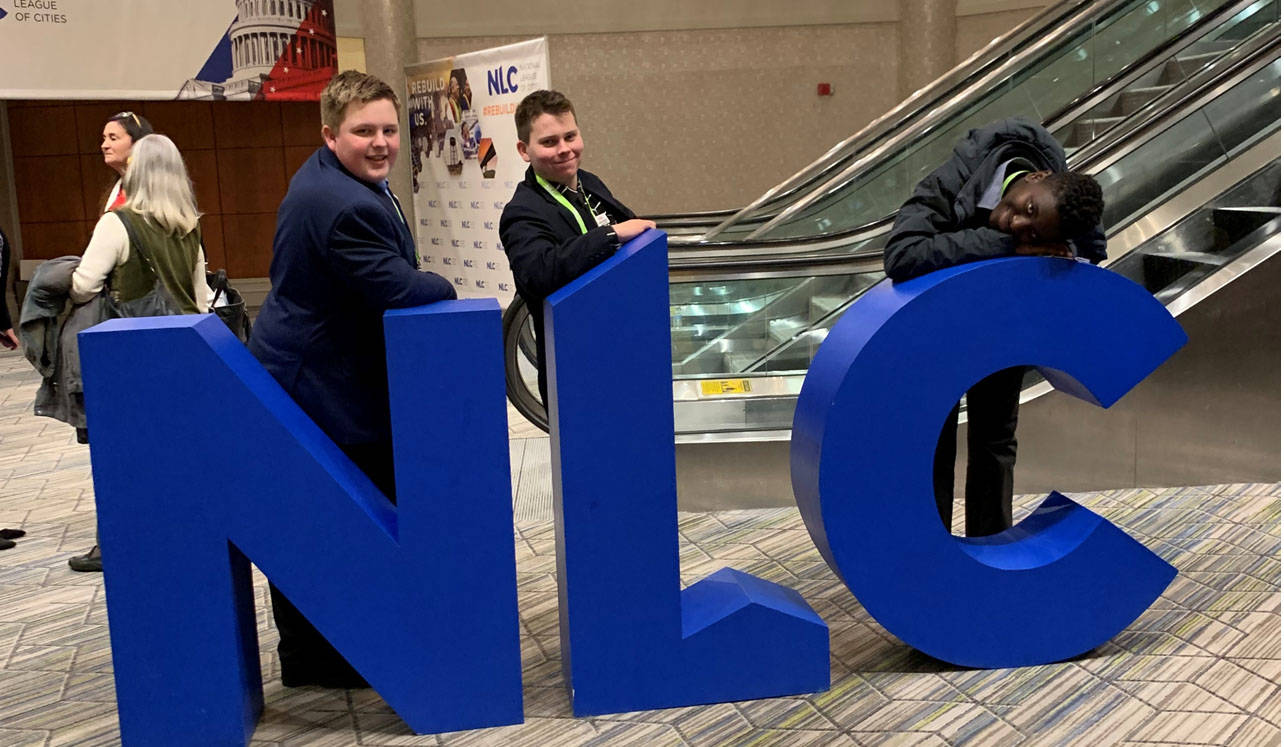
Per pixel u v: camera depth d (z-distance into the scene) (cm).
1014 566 277
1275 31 499
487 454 247
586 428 253
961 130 614
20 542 421
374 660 251
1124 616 281
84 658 308
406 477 246
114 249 362
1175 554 343
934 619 273
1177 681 263
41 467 538
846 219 596
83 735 260
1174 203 437
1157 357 277
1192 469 411
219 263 1073
